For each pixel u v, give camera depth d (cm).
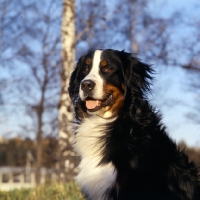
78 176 645
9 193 1029
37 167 2489
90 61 651
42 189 1008
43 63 2311
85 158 644
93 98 630
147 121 630
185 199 603
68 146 1344
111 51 648
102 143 632
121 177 600
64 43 1398
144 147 610
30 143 3297
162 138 629
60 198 896
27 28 2206
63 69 1381
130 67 647
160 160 608
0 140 3741
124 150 610
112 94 636
